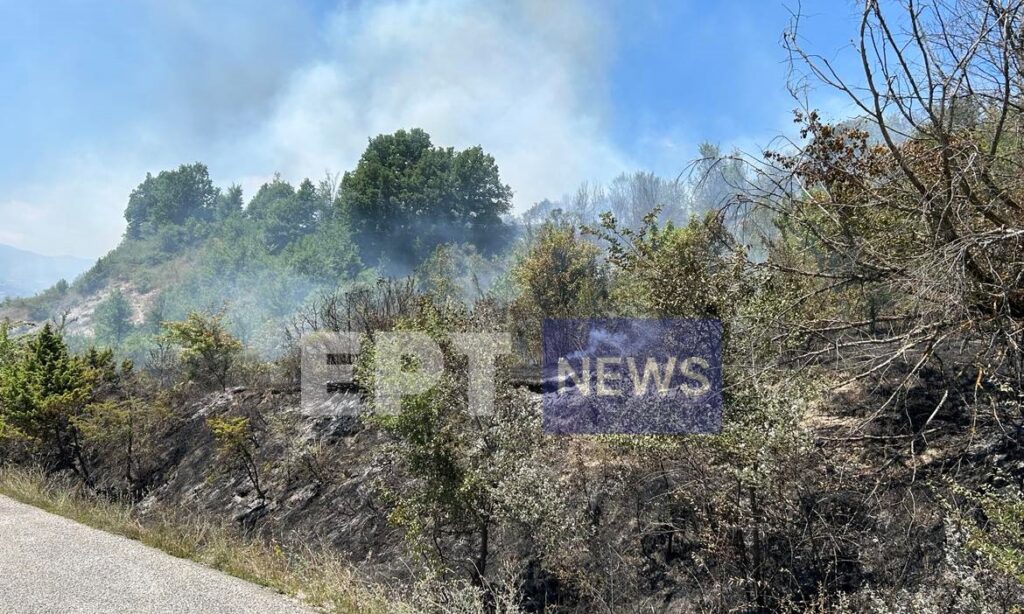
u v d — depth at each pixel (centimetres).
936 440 579
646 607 618
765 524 564
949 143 465
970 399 586
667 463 656
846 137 551
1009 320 483
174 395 1452
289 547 900
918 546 523
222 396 1352
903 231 530
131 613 522
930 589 488
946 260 437
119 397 1492
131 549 707
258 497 1040
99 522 807
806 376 572
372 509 888
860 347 582
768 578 568
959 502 524
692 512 637
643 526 666
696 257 627
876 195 520
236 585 613
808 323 592
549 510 642
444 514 730
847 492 577
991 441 546
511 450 706
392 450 759
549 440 741
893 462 582
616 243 700
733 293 601
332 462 1025
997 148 504
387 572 786
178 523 1005
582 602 648
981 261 482
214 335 1486
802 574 560
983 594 423
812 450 558
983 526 496
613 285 1047
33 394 1302
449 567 721
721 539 589
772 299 583
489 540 743
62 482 1277
